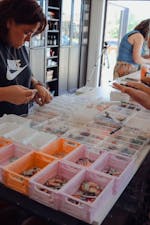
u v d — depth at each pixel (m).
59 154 1.02
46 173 0.85
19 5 1.29
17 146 0.99
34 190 0.79
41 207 0.78
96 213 0.75
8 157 0.98
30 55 4.14
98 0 5.34
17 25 1.33
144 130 1.34
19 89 1.20
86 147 1.04
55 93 5.14
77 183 0.82
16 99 1.19
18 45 1.46
